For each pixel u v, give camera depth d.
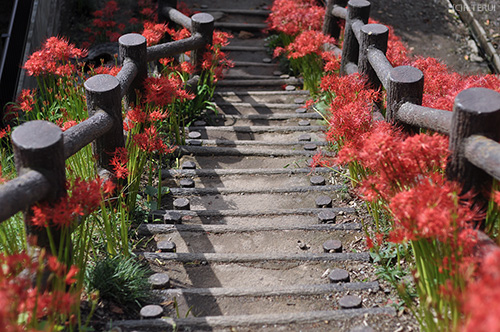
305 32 5.84
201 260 3.38
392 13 8.09
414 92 3.40
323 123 5.42
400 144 2.52
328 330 2.76
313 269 3.32
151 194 3.99
